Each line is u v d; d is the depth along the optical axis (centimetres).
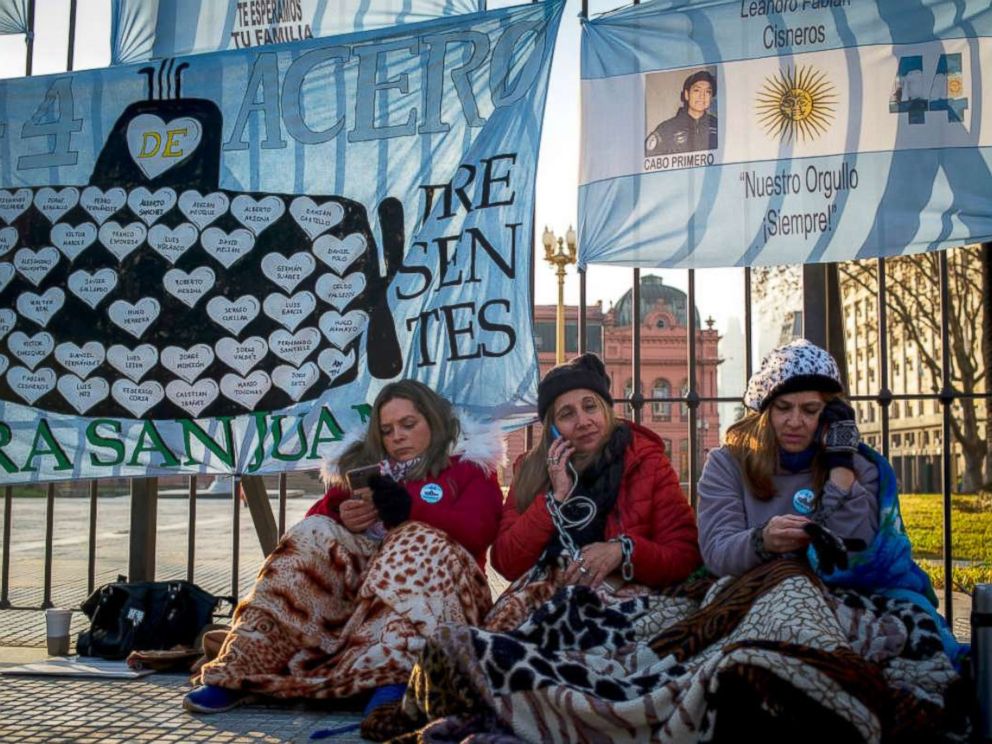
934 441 2597
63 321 483
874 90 423
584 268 452
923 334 2105
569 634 301
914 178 417
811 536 279
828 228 424
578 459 366
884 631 288
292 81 479
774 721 241
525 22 461
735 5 439
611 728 258
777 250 429
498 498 382
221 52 486
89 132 491
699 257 437
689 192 439
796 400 315
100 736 306
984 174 411
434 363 455
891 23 423
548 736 262
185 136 484
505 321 448
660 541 347
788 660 240
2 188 493
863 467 312
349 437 407
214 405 471
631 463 358
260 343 470
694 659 280
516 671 267
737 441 332
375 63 473
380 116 471
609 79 453
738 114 436
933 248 414
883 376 431
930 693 280
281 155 477
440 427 384
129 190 485
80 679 401
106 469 475
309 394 465
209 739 302
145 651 427
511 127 456
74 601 702
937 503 1656
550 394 361
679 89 443
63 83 494
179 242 479
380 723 299
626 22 452
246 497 488
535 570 346
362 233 467
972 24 416
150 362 476
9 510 528
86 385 479
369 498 370
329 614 365
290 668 348
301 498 2306
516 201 452
